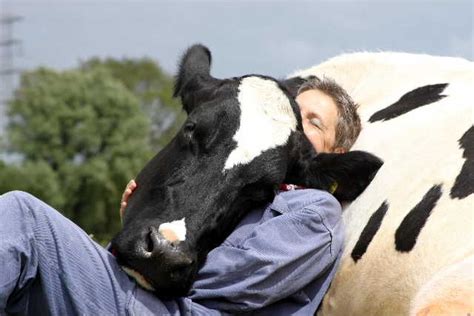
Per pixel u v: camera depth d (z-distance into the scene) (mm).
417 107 6117
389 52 7371
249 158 5320
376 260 5008
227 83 5703
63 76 61594
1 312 4887
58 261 5000
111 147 58719
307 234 5312
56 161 57750
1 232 4926
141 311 5027
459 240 4445
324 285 5445
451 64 6605
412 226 4828
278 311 5441
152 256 4906
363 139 6078
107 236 49250
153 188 5445
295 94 6188
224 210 5285
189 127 5473
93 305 5008
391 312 4820
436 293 4137
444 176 4926
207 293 5223
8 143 59062
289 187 5578
